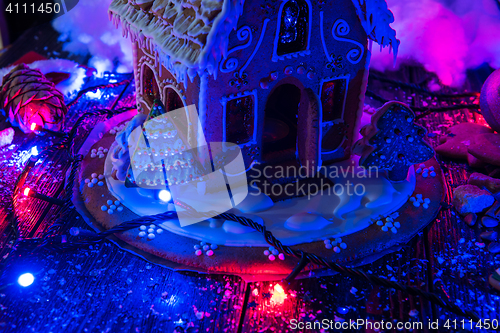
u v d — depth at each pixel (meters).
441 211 2.04
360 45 1.94
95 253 1.85
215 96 1.83
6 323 1.58
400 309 1.64
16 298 1.67
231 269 1.77
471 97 2.88
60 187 2.21
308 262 1.75
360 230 1.91
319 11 1.80
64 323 1.58
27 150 2.43
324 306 1.65
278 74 1.89
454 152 2.33
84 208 2.05
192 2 1.68
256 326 1.59
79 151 2.41
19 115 2.47
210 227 1.91
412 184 2.14
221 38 1.61
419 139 2.05
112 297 1.68
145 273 1.77
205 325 1.59
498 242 1.88
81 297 1.67
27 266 1.78
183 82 1.77
